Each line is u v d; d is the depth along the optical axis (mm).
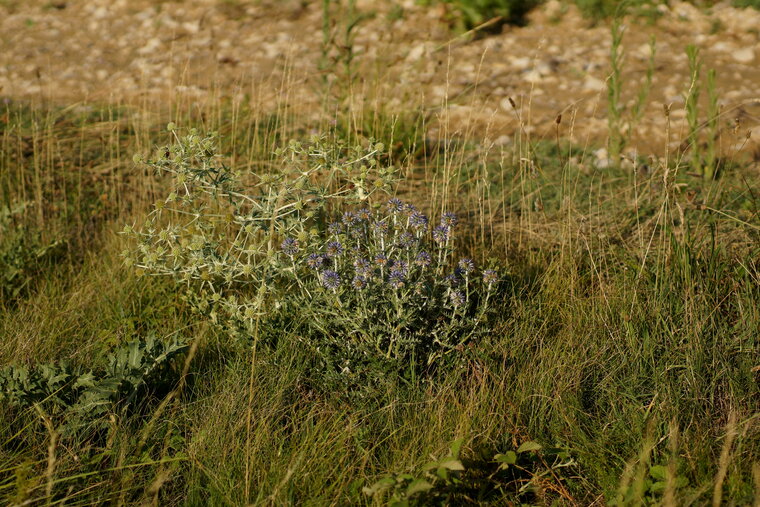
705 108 12633
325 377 6320
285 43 17500
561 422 5852
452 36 16953
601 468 5305
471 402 5871
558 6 17875
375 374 6211
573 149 11375
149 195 10242
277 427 5902
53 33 19719
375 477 5328
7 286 8281
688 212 9000
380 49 13531
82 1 21922
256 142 11648
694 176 9977
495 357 6523
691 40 16016
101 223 9828
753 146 11000
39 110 13719
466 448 5477
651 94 13539
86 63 17406
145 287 8078
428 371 6578
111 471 5414
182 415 6059
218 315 7289
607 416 5941
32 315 7664
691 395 5992
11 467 5293
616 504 4992
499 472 5367
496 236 8844
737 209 8969
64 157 11586
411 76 14500
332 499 5133
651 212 9227
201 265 6754
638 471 5004
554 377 6250
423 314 6594
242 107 13086
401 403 6016
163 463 5547
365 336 6281
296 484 5254
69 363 6551
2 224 9227
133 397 6074
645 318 6855
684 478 4980
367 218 6957
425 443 5602
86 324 7637
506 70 15062
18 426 5855
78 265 8898
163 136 12219
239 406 6031
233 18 19531
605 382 6273
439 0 17938
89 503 5105
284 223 6691
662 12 17078
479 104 13414
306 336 6758
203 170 6512
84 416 5848
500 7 17531
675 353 6457
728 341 6512
